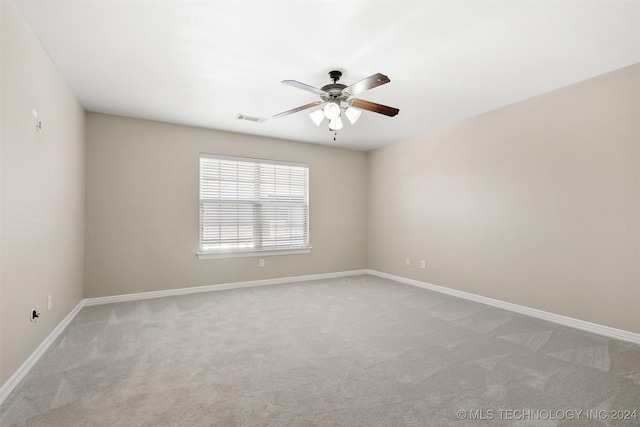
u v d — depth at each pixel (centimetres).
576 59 261
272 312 351
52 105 262
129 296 400
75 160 335
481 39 232
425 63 268
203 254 445
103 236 387
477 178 399
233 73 286
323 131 471
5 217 184
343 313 347
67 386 195
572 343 264
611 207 281
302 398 183
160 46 241
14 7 191
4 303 183
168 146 428
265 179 502
